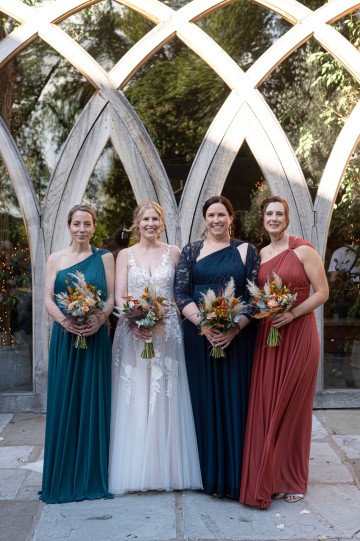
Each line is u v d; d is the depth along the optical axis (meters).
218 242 3.40
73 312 3.18
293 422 3.27
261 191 4.76
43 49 4.79
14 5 4.70
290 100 4.82
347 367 4.94
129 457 3.33
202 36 4.66
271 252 3.37
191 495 3.32
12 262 4.88
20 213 4.85
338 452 3.95
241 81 4.67
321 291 3.29
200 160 4.70
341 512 3.09
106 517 3.05
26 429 4.44
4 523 3.02
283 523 2.98
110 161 4.73
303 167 4.85
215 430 3.29
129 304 3.31
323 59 4.80
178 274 3.39
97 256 3.48
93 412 3.33
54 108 4.83
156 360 3.33
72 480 3.31
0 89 4.80
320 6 4.86
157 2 4.70
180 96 4.79
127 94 4.79
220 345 3.21
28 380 4.91
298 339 3.24
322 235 4.77
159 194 4.70
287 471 3.27
